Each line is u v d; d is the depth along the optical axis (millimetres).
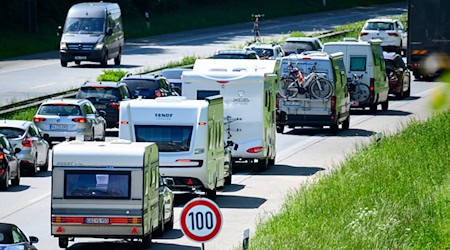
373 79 130500
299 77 112250
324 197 65312
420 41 145750
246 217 67750
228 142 84812
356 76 130750
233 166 92938
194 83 88125
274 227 57312
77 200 54781
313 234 52594
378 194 64625
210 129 73938
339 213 60219
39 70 167625
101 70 167375
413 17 145500
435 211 59781
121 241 58906
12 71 165875
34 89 141125
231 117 88188
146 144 56750
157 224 58906
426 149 85875
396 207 59344
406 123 113375
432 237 53469
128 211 54719
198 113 72875
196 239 43438
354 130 117938
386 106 137125
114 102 113312
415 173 73875
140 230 54812
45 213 69188
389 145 89125
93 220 54812
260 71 90188
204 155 72688
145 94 118125
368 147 90312
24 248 45500
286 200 68688
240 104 87875
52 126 101312
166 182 65188
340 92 114438
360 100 131000
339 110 113812
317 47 167500
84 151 54938
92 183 54812
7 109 118562
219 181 76812
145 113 73250
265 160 89688
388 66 148125
